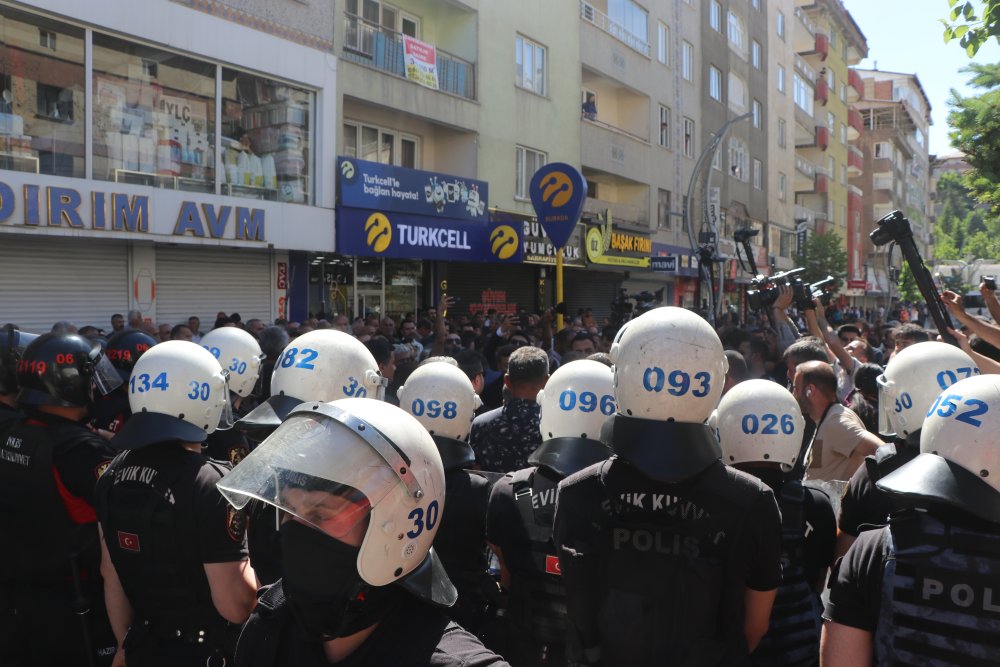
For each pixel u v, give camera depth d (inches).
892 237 175.0
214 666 94.3
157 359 102.9
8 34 395.9
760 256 1385.3
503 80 751.7
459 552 116.8
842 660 71.6
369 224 587.8
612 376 111.1
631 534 81.7
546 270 852.0
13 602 123.9
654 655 79.2
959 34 249.4
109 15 430.9
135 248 470.3
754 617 85.4
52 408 126.8
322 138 565.6
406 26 695.1
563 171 439.8
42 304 430.0
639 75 1010.1
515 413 154.9
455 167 724.7
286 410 114.4
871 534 73.1
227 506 93.6
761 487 83.0
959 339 167.8
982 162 536.7
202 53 481.7
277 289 561.0
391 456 60.5
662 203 1097.4
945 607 67.0
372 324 500.1
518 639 106.0
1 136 392.8
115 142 445.4
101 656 128.2
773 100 1497.3
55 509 123.0
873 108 2437.3
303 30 549.0
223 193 504.4
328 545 61.3
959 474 68.1
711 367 83.0
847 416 163.5
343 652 64.0
